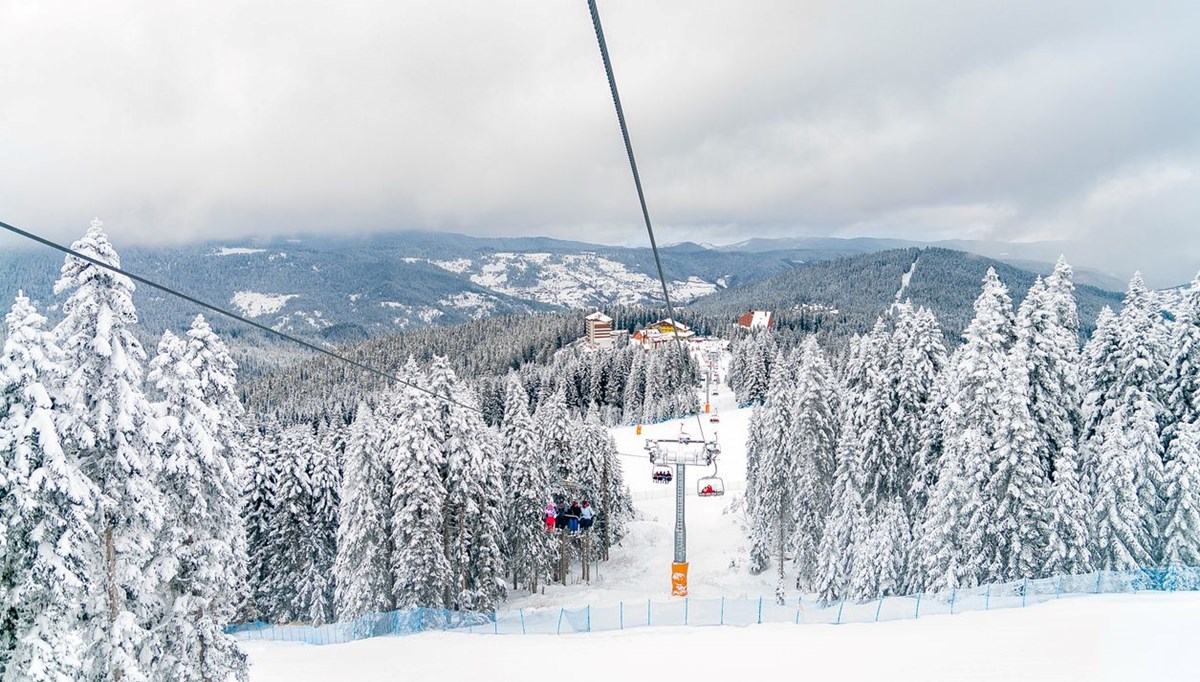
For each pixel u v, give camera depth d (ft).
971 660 54.19
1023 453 91.91
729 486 249.14
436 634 100.99
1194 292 101.04
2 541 47.32
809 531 139.23
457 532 128.36
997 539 93.91
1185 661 47.19
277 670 86.79
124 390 57.36
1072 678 46.19
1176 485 89.10
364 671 80.89
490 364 575.38
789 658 63.72
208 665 70.28
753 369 384.47
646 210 24.81
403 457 116.16
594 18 14.69
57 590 48.85
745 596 152.35
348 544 119.03
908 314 124.57
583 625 98.32
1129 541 88.02
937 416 113.91
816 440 135.74
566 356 485.56
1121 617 62.54
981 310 101.09
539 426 174.81
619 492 203.92
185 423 69.41
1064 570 90.12
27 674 48.11
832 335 644.27
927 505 108.58
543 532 156.76
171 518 65.67
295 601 133.59
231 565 76.43
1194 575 78.69
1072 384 102.73
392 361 611.88
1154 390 99.50
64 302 56.95
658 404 377.71
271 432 145.79
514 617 115.65
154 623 67.00
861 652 62.64
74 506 50.57
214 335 87.86
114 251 57.77
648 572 179.11
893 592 106.01
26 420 49.29
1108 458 91.40
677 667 64.80
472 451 121.49
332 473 141.38
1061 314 112.06
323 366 620.49
